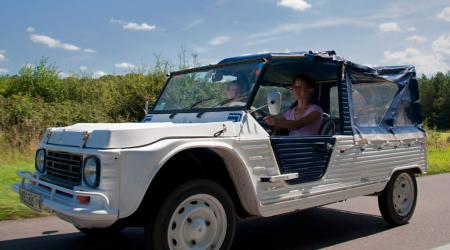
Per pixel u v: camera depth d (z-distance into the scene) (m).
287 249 4.91
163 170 3.92
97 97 21.78
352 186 5.18
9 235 5.28
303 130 5.29
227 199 3.98
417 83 6.62
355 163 5.26
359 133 5.34
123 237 5.30
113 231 5.30
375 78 5.83
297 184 4.55
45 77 22.52
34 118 15.69
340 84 5.27
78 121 18.16
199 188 3.79
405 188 6.18
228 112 4.44
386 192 5.86
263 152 4.23
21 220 5.98
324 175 4.86
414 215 6.71
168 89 5.65
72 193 3.49
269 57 4.71
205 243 3.90
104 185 3.40
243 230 5.82
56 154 4.07
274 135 4.95
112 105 20.70
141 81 20.69
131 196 3.40
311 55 4.94
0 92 21.94
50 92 22.12
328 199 4.90
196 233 3.81
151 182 3.84
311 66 5.57
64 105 18.72
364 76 5.66
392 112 6.04
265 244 5.13
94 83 22.92
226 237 3.98
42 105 17.47
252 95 4.46
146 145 3.52
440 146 20.83
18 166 9.72
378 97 5.87
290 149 4.50
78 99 22.20
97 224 3.46
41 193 3.93
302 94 5.54
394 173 5.94
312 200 4.70
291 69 5.71
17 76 22.70
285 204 4.41
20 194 4.34
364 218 6.55
